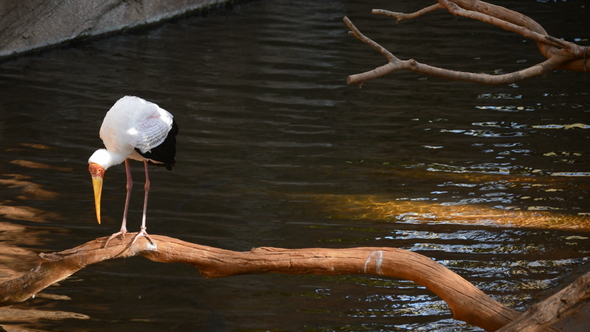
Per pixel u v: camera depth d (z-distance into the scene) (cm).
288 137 973
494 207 765
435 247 678
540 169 865
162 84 1189
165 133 467
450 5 466
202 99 1117
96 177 443
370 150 931
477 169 869
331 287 612
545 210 756
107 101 1099
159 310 567
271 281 621
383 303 586
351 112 1078
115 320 550
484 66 1309
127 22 1570
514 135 982
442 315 567
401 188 816
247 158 897
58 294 586
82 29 1485
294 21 1673
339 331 541
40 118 1017
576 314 542
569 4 1897
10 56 1359
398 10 1819
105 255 438
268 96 1142
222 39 1498
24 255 641
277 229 712
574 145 941
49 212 735
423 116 1064
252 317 560
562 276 622
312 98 1139
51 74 1239
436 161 895
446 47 1453
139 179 831
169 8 1664
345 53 1403
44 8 1403
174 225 714
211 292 600
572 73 1287
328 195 796
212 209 755
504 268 640
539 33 504
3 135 947
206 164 875
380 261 421
